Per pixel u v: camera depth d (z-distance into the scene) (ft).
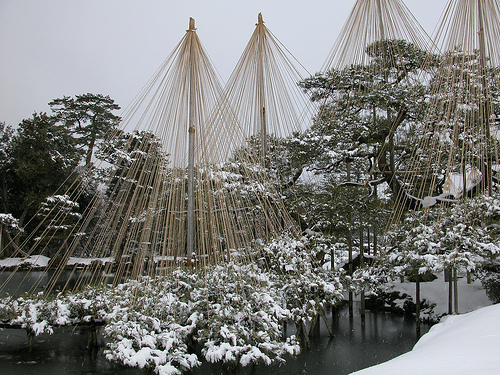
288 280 22.40
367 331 27.61
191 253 13.06
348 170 35.04
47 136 72.79
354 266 42.96
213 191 10.55
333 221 32.71
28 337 21.07
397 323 30.14
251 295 16.38
